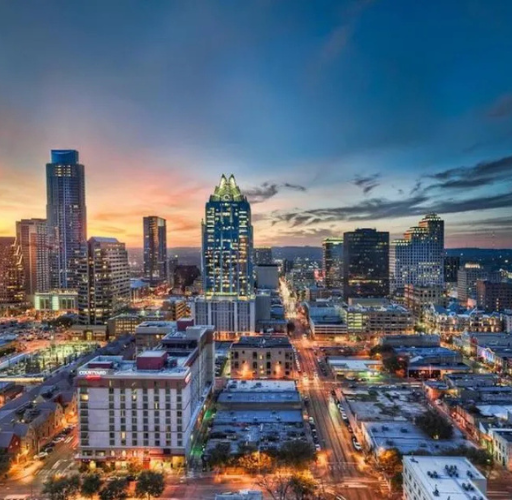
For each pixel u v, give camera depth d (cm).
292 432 19712
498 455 18050
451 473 13788
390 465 16362
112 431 17912
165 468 17625
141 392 17850
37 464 18475
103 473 17425
